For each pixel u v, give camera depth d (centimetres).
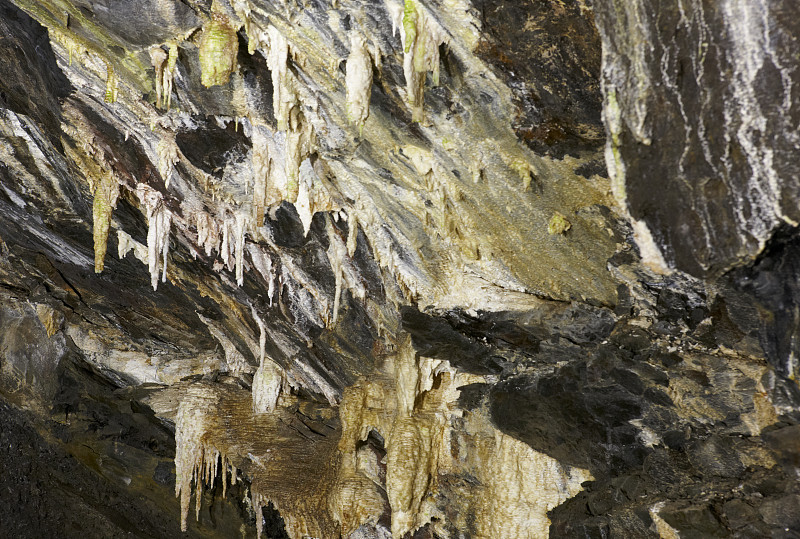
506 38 391
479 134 488
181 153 728
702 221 364
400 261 714
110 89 619
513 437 725
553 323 604
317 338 1006
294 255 862
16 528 1210
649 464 609
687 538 530
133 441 1367
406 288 747
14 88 704
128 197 887
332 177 660
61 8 553
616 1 325
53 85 684
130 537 1343
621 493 630
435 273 690
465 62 428
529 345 648
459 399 786
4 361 1255
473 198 559
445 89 461
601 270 536
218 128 673
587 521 651
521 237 564
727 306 445
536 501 727
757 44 292
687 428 568
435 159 545
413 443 795
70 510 1288
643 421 597
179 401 1277
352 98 476
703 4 296
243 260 928
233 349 1224
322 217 765
